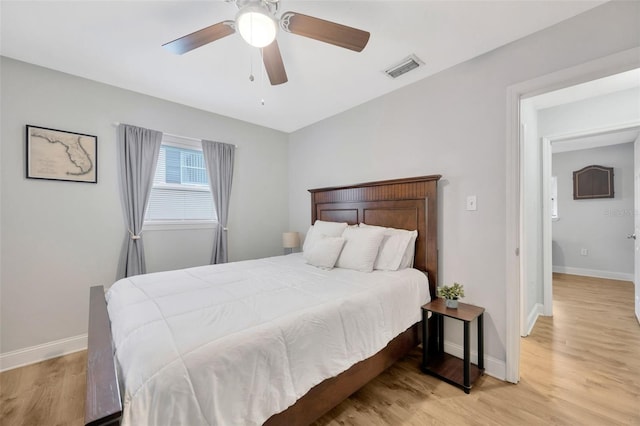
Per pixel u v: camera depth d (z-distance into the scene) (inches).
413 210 96.7
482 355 78.5
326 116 133.9
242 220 140.3
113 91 101.5
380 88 103.7
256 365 43.0
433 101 93.4
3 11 63.1
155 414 33.1
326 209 133.3
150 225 110.6
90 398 30.5
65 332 92.6
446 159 90.0
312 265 98.0
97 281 98.5
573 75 65.2
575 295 150.1
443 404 66.0
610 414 62.0
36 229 88.0
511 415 62.1
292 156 158.4
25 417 63.8
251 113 129.9
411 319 78.1
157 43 76.4
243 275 82.9
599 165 189.5
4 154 83.1
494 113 78.9
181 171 121.3
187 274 83.7
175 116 116.9
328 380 56.2
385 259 91.7
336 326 56.7
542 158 123.4
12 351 84.1
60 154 91.5
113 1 60.7
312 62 85.5
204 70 90.6
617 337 100.0
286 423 48.4
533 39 71.5
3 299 83.3
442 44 76.5
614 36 60.1
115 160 102.1
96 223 98.2
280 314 52.4
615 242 185.0
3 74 82.8
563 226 204.8
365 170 117.6
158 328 44.9
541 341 97.4
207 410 36.6
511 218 75.2
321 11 63.6
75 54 81.7
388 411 63.7
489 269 80.1
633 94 101.4
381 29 70.0
